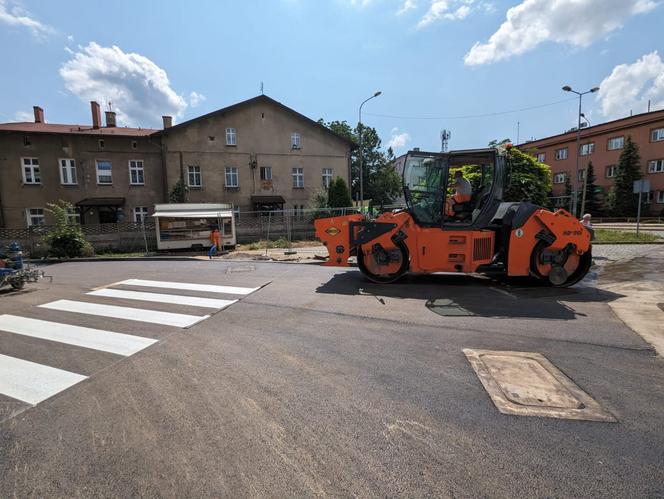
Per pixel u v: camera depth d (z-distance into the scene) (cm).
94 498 211
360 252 845
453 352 420
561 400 310
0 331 538
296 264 1211
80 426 288
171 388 348
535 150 2066
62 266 1450
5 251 892
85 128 2850
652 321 518
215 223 1911
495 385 338
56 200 2511
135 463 241
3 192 2416
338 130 4884
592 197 3603
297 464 236
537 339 456
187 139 2723
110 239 2009
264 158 2919
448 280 863
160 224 1853
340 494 209
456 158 794
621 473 223
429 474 224
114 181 2619
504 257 775
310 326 531
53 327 553
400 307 626
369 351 429
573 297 674
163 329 534
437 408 301
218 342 472
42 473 234
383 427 276
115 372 387
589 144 3738
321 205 2683
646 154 3244
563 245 737
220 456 246
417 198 805
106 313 629
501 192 801
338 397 323
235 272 1070
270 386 347
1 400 332
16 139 2427
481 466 231
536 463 233
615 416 285
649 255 1132
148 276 1044
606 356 400
